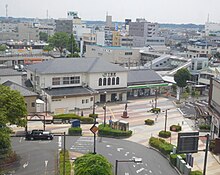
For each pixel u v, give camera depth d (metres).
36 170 40.94
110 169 33.16
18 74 74.06
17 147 48.97
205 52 157.00
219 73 73.38
